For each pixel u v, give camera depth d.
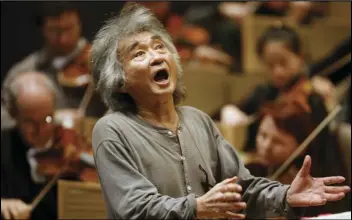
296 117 8.46
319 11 11.39
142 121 4.46
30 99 8.57
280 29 10.89
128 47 4.49
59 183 7.90
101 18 10.20
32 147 8.37
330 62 9.46
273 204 4.28
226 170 4.58
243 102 10.01
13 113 8.56
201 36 11.39
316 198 4.02
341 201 7.20
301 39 10.80
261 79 10.69
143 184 4.08
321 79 9.40
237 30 11.41
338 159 7.90
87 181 8.08
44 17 9.93
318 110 8.52
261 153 8.34
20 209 7.99
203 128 4.69
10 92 8.77
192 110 4.80
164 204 3.92
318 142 8.05
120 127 4.35
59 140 8.38
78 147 8.36
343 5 11.29
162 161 4.32
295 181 4.13
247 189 4.48
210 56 11.01
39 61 9.66
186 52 10.95
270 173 8.12
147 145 4.34
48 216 8.09
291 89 9.67
